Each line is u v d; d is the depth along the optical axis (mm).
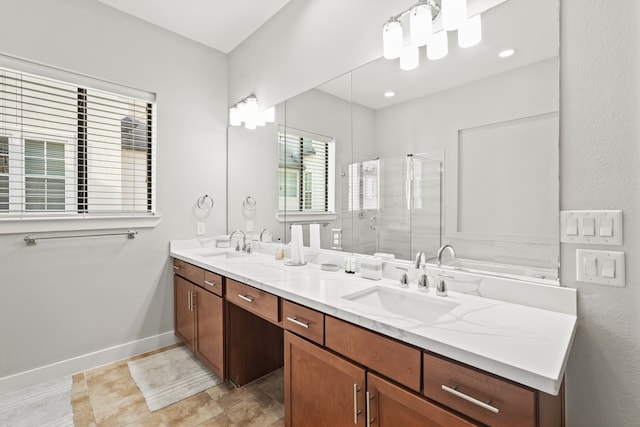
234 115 2672
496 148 1259
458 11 1209
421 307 1321
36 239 1946
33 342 1959
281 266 1972
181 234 2596
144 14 2312
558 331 934
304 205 2121
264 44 2443
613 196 1008
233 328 1931
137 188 2424
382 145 1660
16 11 1863
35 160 1992
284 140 2266
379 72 1666
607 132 1014
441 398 872
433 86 1449
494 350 807
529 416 715
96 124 2246
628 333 987
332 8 1906
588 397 1059
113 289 2271
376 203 1699
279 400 1823
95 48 2154
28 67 1930
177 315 2508
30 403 1771
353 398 1115
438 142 1438
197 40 2662
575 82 1068
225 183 2861
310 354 1290
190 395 1862
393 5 1586
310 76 2061
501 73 1238
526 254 1191
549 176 1128
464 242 1362
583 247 1062
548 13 1121
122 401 1798
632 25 965
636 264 971
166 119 2500
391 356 991
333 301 1231
